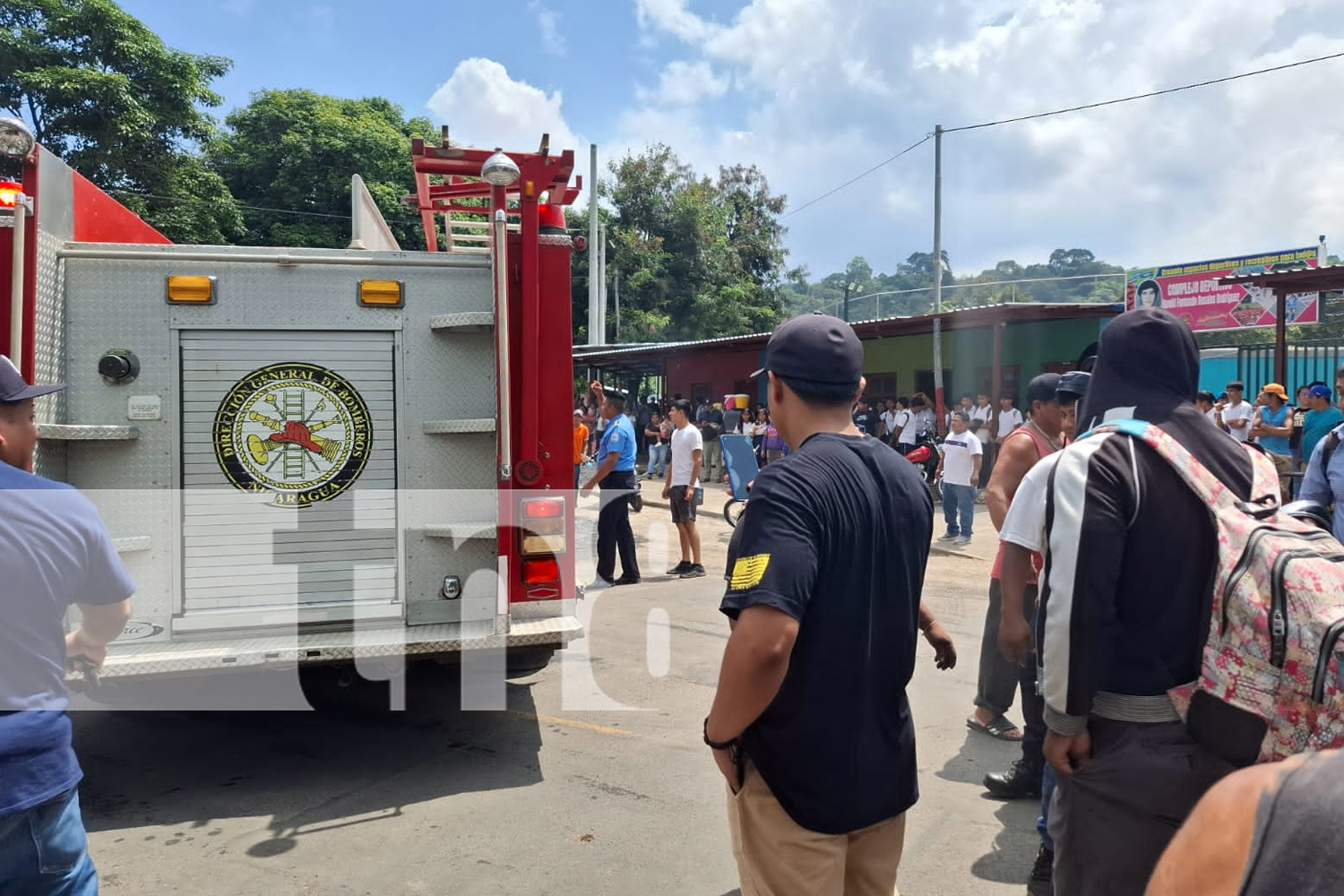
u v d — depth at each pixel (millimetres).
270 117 33000
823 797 1994
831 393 2164
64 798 2102
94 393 4211
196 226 24266
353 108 35781
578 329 36844
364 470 4469
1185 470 2057
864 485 2039
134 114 22203
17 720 2016
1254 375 14914
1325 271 11492
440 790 4238
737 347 22641
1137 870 2086
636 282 35375
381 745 4824
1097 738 2152
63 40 22297
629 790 4238
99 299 4215
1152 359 2244
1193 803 2020
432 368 4520
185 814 3994
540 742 4863
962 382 19562
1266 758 1896
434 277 4512
